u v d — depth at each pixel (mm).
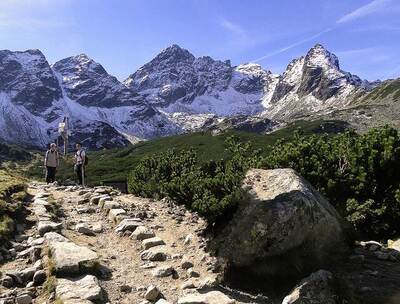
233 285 11172
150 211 17000
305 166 17781
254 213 11789
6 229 13047
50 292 9633
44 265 10758
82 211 16875
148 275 11180
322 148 19328
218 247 11992
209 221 12859
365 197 18000
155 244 12953
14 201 16312
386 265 12250
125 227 14281
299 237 11523
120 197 20281
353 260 12219
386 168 18328
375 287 10805
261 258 11391
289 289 11000
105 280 10539
